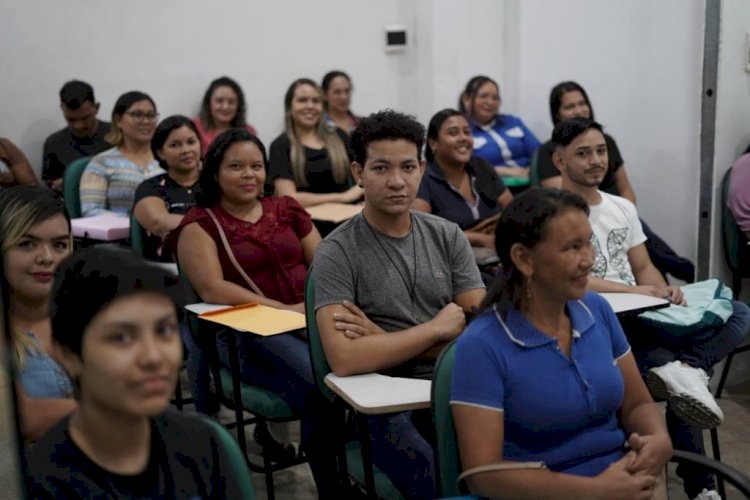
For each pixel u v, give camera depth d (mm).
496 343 1402
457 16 4746
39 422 1019
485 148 4430
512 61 4711
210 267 2299
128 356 942
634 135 3861
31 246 1293
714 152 2990
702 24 3162
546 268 1404
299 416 2051
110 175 3557
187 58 4445
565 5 4230
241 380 2172
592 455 1462
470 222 3092
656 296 2295
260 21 4629
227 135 2387
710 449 2660
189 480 1022
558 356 1429
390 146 1832
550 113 4379
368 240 1889
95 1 4168
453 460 1422
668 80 3635
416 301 1914
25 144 4121
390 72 5062
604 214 2529
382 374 1819
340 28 4895
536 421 1404
